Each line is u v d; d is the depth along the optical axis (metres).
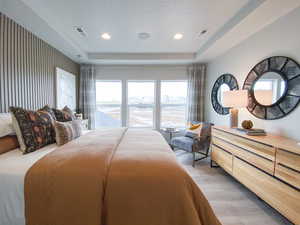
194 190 1.08
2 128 1.54
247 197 1.97
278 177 1.49
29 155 1.45
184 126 4.54
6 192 1.10
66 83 3.45
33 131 1.62
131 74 4.29
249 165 1.88
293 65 1.78
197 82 4.14
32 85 2.40
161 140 1.95
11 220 1.10
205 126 3.24
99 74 4.26
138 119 4.53
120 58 3.73
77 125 2.17
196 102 4.15
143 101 4.51
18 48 2.11
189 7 1.93
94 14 2.09
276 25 1.98
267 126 2.16
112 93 4.45
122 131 2.43
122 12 2.05
